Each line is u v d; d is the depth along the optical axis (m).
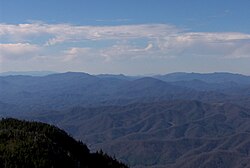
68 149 42.91
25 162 31.92
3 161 31.56
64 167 34.00
